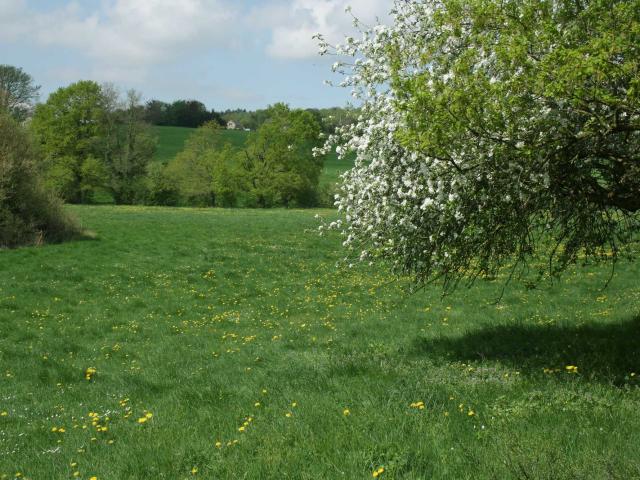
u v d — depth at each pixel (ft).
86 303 70.64
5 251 97.96
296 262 99.55
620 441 20.08
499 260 35.68
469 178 29.68
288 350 49.24
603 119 25.54
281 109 269.03
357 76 35.01
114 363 47.60
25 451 26.43
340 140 37.60
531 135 27.58
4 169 102.01
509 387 30.22
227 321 63.36
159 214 191.21
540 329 46.42
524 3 26.86
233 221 166.50
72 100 258.98
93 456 23.82
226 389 35.19
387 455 19.57
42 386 41.06
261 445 22.35
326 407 27.12
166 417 29.43
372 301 70.64
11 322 61.05
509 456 18.44
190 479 19.88
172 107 506.48
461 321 55.88
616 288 65.00
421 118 26.22
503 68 27.61
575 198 32.81
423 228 33.50
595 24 26.45
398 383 31.63
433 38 32.73
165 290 78.33
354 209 36.73
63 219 113.50
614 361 35.01
